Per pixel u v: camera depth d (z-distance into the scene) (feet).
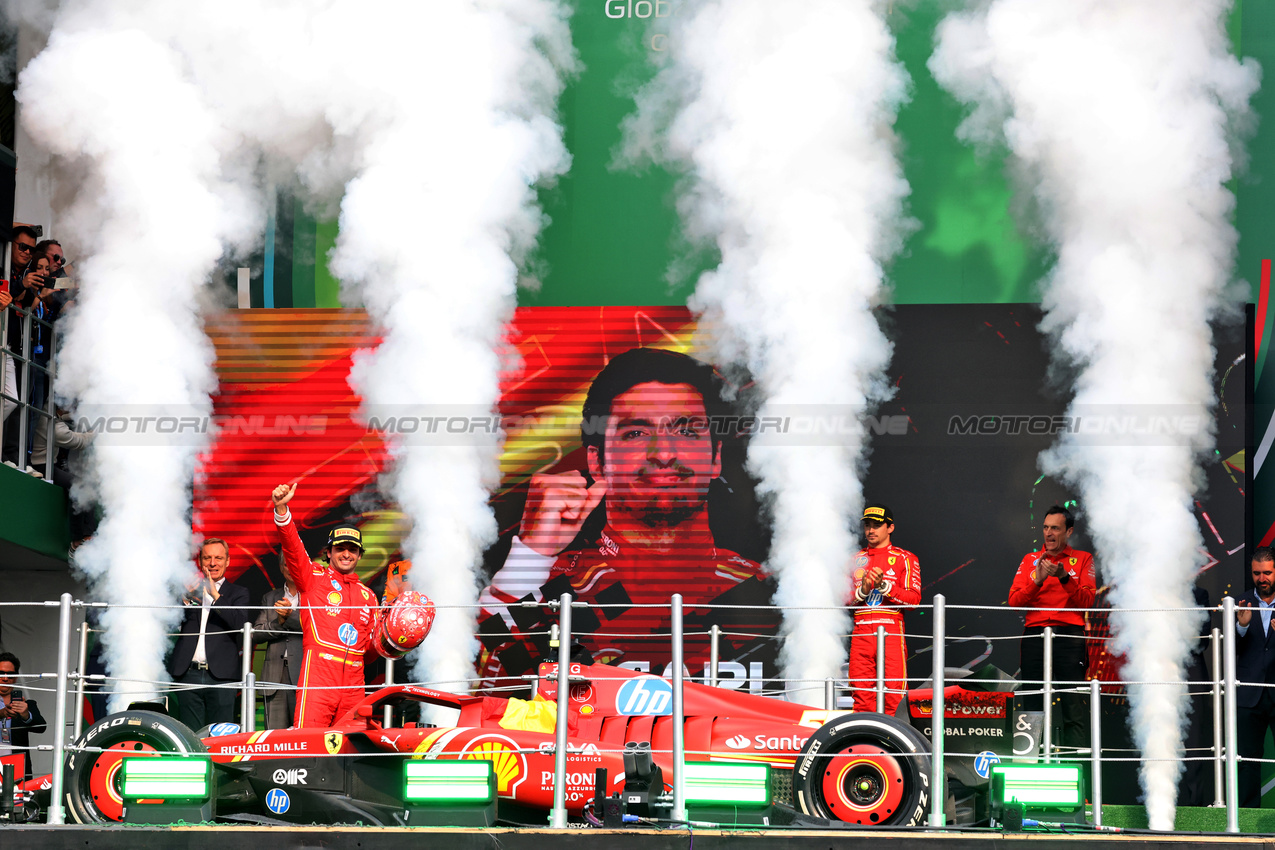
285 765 96.53
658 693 98.78
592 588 141.79
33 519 136.26
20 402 137.69
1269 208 138.00
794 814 88.22
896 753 87.56
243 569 143.95
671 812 87.30
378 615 106.22
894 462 140.56
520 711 98.89
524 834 82.64
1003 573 138.41
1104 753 130.00
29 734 148.36
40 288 139.74
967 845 80.69
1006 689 99.81
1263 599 115.34
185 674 119.75
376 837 82.94
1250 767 113.80
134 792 87.86
